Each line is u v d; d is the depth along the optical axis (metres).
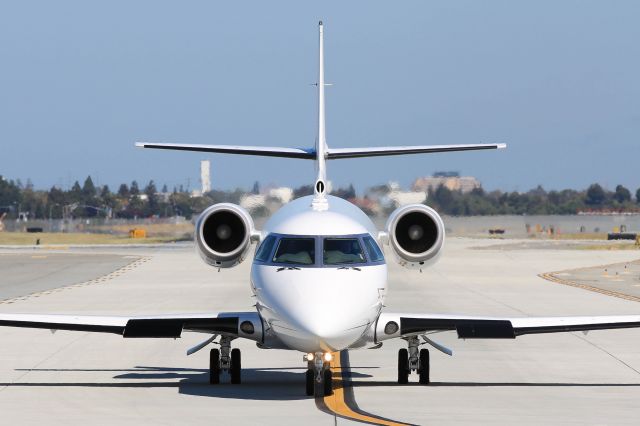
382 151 64.69
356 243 49.16
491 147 64.56
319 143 64.88
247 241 53.25
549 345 68.81
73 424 42.38
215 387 52.34
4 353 65.06
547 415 44.16
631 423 42.44
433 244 53.88
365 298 46.91
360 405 46.75
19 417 43.97
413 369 53.09
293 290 46.62
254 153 65.12
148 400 48.22
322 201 53.53
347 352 65.81
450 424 42.09
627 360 61.94
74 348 67.44
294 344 47.09
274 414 44.41
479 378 55.31
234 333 50.75
